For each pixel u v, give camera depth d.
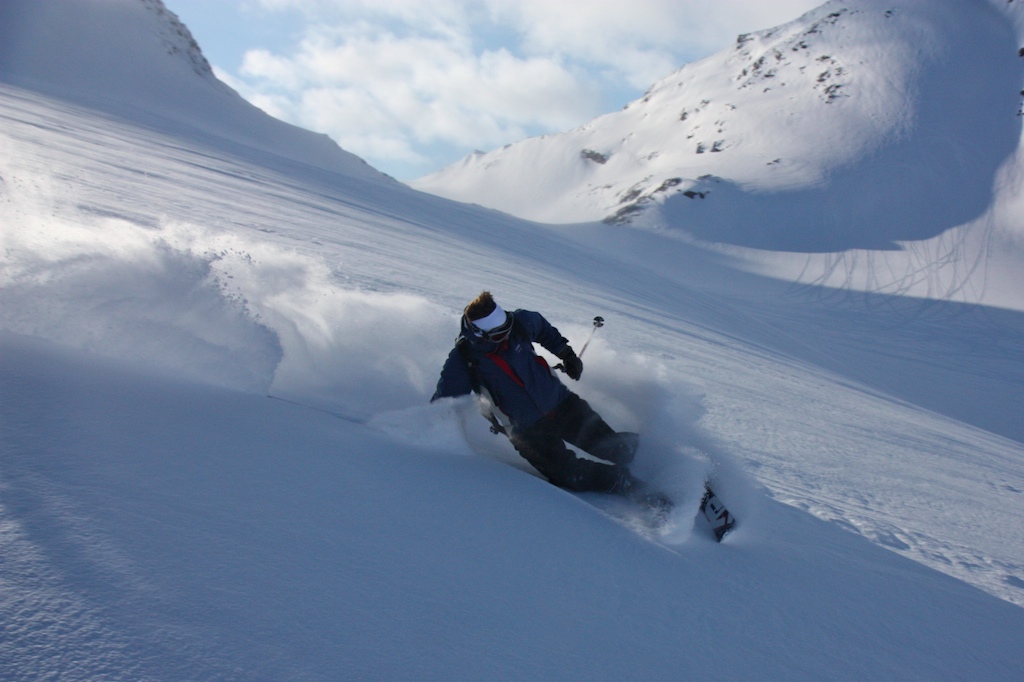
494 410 3.50
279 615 1.43
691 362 9.42
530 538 2.27
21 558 1.31
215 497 1.83
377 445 2.80
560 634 1.75
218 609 1.38
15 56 58.88
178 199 9.62
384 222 17.23
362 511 2.06
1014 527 4.75
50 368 2.33
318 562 1.69
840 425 7.80
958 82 107.56
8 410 1.91
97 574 1.35
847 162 92.12
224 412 2.50
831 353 29.19
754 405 7.34
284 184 19.64
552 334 3.53
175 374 2.77
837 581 2.79
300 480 2.12
